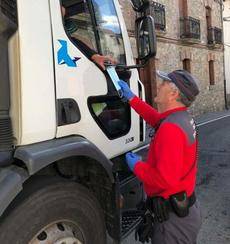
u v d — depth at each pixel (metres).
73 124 3.05
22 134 2.65
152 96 19.66
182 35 22.97
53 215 2.70
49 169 3.00
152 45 3.62
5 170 2.52
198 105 24.92
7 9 2.59
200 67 25.69
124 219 3.58
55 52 2.92
